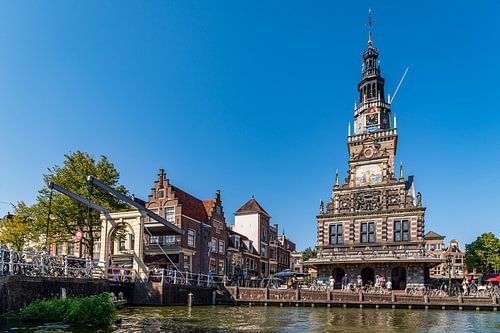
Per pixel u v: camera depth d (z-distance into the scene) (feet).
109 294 80.18
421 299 134.62
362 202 193.36
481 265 272.92
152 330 69.26
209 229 192.13
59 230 147.33
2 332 59.57
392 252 180.96
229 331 72.90
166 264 168.45
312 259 192.34
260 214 261.44
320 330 78.38
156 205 176.76
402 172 189.47
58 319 70.03
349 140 204.54
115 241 149.79
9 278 72.54
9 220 160.15
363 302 136.67
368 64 216.54
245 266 232.53
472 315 113.39
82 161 149.38
